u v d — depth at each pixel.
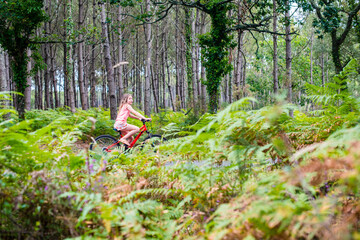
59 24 26.88
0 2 11.67
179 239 1.87
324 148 1.80
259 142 2.42
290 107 2.52
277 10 14.36
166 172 2.65
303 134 2.80
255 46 38.72
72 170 2.46
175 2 14.13
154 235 1.87
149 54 18.97
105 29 13.88
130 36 30.88
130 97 6.67
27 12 12.14
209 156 2.49
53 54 27.69
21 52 13.07
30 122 2.04
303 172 1.41
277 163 2.47
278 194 1.55
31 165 2.02
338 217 1.45
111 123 11.98
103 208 1.54
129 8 25.86
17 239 1.69
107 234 1.60
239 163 2.20
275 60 15.39
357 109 2.99
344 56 24.86
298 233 1.38
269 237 1.34
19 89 12.99
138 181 2.58
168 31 32.72
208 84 14.90
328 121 2.78
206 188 2.14
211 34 14.91
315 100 3.66
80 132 2.70
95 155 3.30
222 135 2.44
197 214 1.98
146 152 3.73
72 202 1.68
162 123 13.49
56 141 2.87
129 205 1.89
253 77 33.66
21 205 1.65
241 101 1.98
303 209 1.42
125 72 33.28
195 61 24.66
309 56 35.88
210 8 14.21
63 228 1.74
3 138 1.87
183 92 29.81
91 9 30.33
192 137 2.50
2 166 1.88
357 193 1.61
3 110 2.47
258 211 1.29
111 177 2.38
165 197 2.60
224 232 1.36
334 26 13.63
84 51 31.20
